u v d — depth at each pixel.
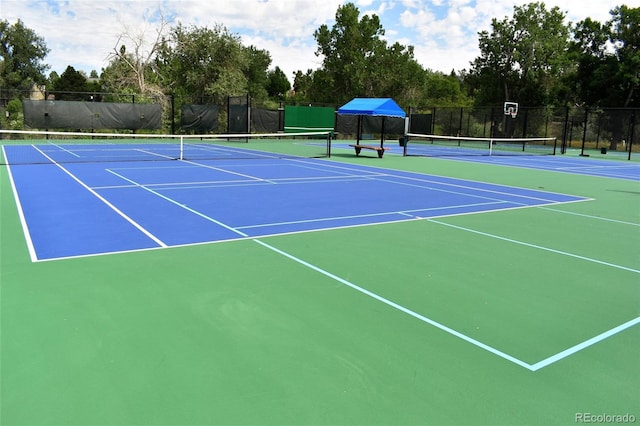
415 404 3.42
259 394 3.49
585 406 3.47
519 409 3.40
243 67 43.72
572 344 4.43
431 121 38.84
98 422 3.13
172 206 10.20
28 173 14.80
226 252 6.93
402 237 8.15
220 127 38.31
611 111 40.12
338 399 3.45
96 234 7.74
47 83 72.81
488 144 40.59
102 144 27.94
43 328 4.42
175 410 3.28
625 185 16.58
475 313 5.07
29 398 3.37
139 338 4.28
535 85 49.72
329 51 52.06
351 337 4.43
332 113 38.19
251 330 4.50
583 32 46.31
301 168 18.23
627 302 5.50
